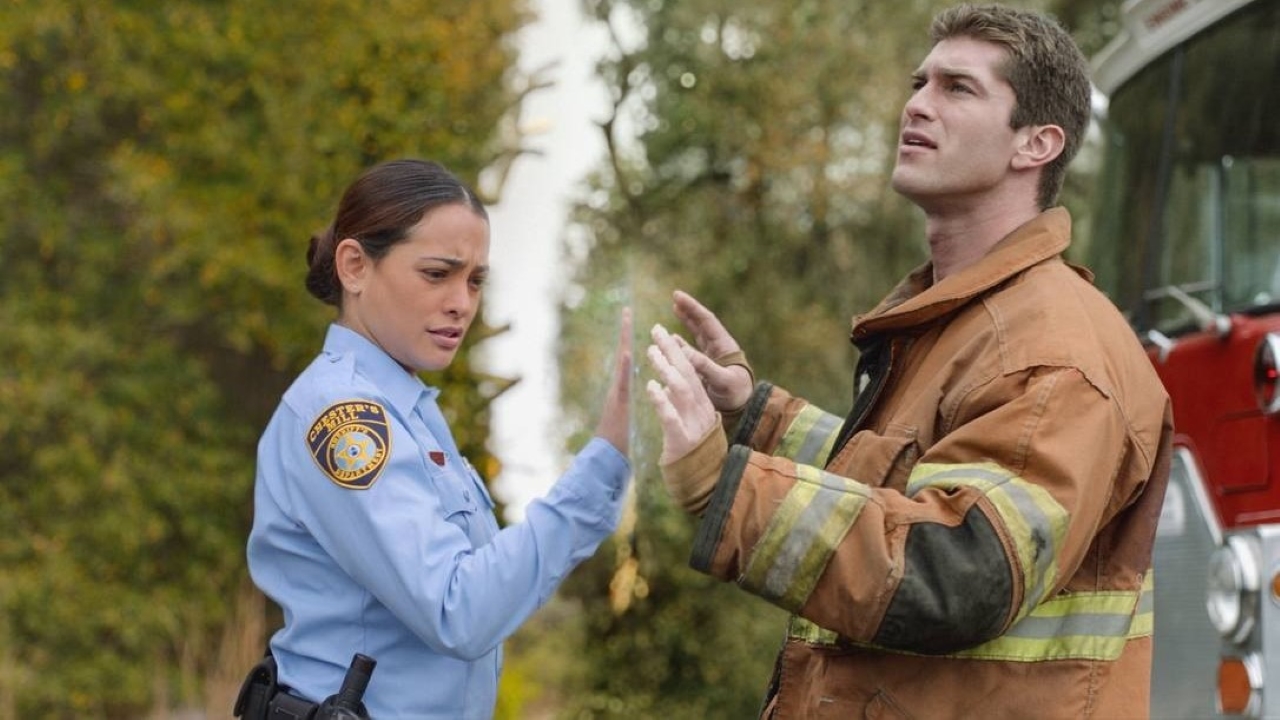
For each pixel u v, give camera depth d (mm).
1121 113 5281
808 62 10250
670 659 8961
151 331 7156
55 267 7004
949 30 2764
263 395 7398
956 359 2539
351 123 7004
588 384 7816
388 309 2613
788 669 2756
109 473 6863
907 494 2424
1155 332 4629
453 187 2631
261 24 7031
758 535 2338
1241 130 4551
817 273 10633
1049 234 2654
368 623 2559
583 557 2572
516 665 8445
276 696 2572
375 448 2496
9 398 6738
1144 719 2564
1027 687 2461
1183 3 4820
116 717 7008
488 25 7344
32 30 6824
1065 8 10320
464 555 2504
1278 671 3822
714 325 3281
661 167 10523
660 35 10375
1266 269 4348
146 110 6996
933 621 2242
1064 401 2373
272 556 2639
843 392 10430
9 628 6699
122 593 6922
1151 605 2654
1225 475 4105
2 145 6930
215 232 6957
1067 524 2301
